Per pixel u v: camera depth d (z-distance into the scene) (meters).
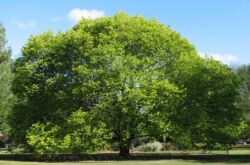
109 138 45.66
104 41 47.00
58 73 47.72
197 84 49.22
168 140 69.69
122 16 51.25
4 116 65.44
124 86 45.44
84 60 47.72
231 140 50.75
